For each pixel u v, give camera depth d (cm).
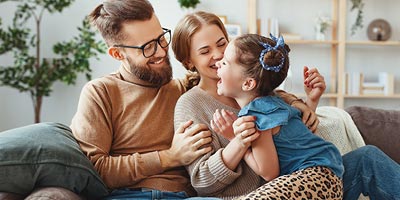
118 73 172
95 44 397
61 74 396
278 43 145
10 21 425
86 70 432
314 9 479
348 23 486
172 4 453
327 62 483
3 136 140
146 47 159
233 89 146
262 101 142
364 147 159
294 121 149
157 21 164
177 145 151
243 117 136
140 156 153
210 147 149
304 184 131
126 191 152
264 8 477
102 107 159
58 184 138
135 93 165
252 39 145
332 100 471
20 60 388
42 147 137
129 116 163
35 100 428
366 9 483
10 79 388
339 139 191
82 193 146
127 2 160
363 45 484
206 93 161
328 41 452
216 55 159
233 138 142
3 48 385
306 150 142
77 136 157
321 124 192
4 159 130
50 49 431
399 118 207
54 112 438
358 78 458
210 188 146
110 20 159
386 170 153
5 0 397
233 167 142
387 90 458
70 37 434
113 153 162
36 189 135
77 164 139
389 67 488
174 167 159
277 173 139
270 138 138
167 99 170
